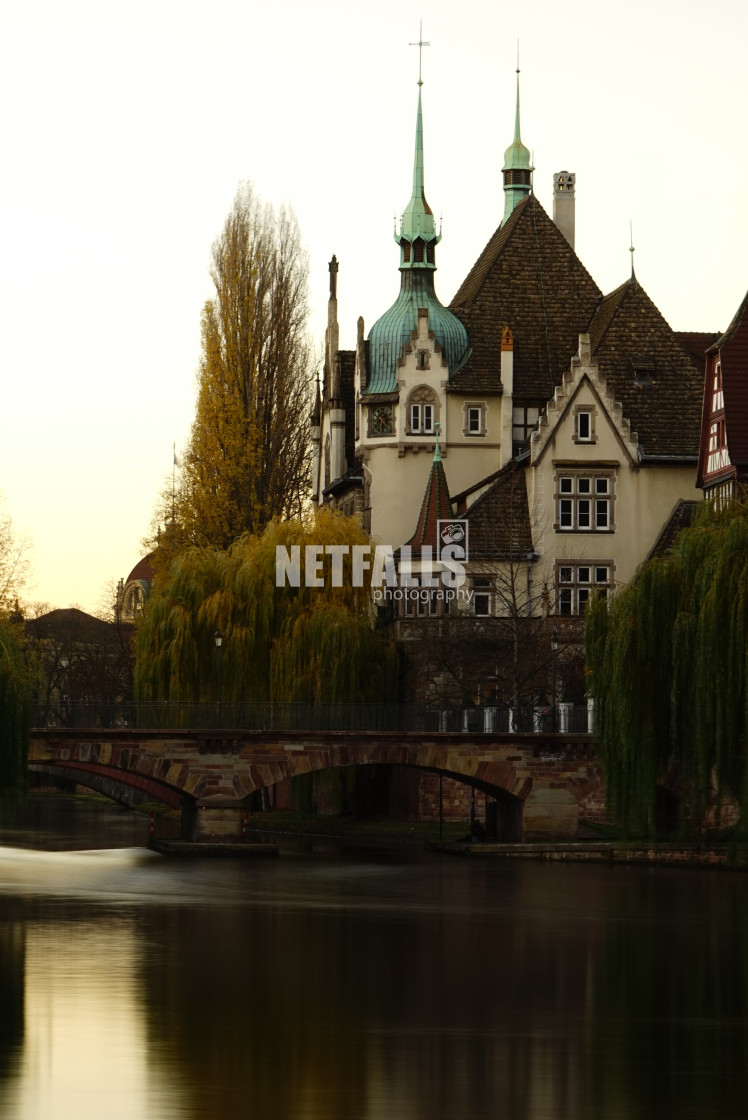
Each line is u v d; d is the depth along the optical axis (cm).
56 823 11856
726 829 8250
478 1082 4078
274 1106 3847
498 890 7406
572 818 9106
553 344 12344
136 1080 4044
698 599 7444
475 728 9212
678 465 11162
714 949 5884
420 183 12406
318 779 10381
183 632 9712
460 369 12131
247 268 12738
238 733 8856
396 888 7481
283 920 6531
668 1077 4156
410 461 12069
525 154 13988
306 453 12938
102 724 8894
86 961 5594
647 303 11831
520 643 9994
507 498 11069
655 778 7681
